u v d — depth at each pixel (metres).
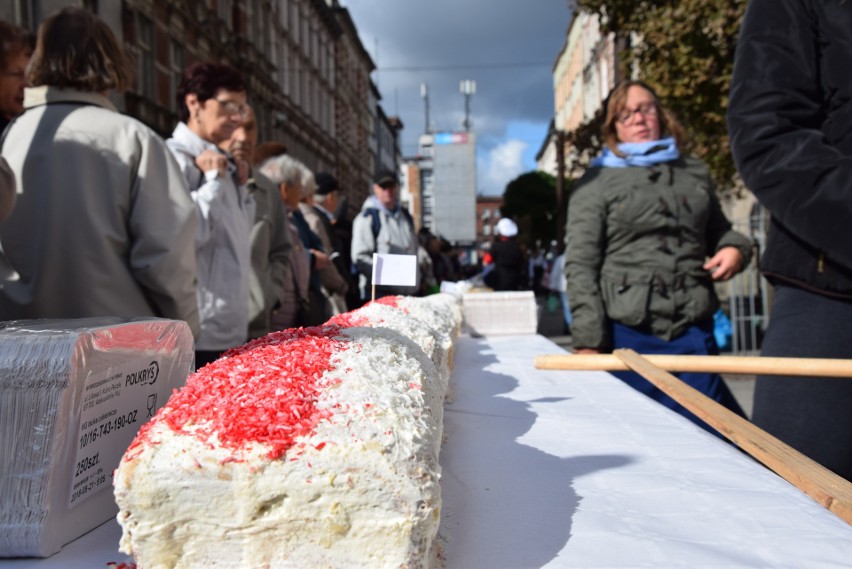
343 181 41.12
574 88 43.88
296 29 29.58
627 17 8.54
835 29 1.65
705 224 2.77
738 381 6.25
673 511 0.92
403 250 4.71
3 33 2.05
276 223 3.12
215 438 0.76
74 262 1.74
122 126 1.85
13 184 1.54
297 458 0.74
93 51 1.88
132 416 0.99
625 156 2.82
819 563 0.75
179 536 0.76
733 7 7.05
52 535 0.82
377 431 0.77
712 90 7.91
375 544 0.74
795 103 1.68
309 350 0.95
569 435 1.33
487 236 101.06
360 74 49.12
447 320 1.88
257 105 23.14
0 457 0.82
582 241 2.74
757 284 7.31
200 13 17.77
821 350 1.73
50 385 0.83
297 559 0.75
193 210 1.94
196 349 2.34
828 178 1.55
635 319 2.64
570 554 0.79
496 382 1.93
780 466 0.97
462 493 1.01
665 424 1.41
